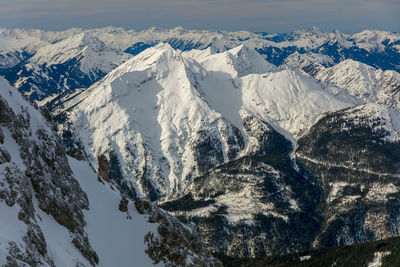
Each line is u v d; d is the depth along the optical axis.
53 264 69.50
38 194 82.75
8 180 72.19
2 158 74.75
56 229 82.38
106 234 103.31
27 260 60.38
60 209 86.50
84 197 106.75
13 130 86.06
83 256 84.88
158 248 109.12
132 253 103.19
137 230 111.38
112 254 98.44
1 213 66.12
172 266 106.81
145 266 102.50
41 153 92.19
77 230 90.12
